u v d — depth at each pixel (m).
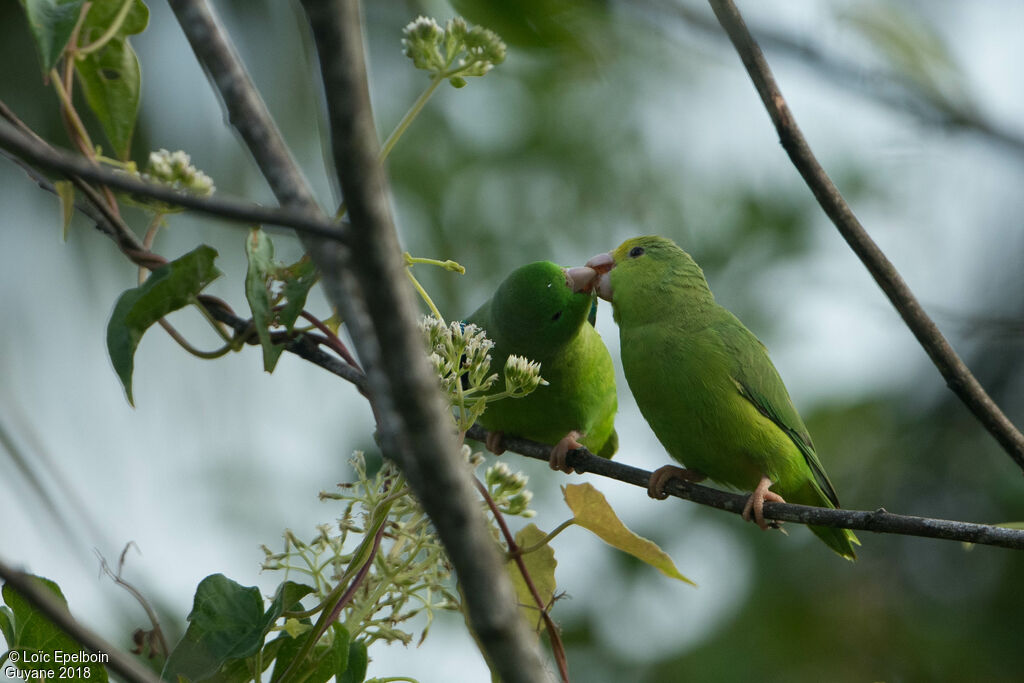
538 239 15.43
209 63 4.25
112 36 6.27
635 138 15.68
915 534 6.01
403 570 5.96
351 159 3.22
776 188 16.09
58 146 11.20
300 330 6.44
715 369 8.84
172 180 6.15
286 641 5.79
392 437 3.65
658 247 9.47
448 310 14.93
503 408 9.08
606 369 9.61
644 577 15.30
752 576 15.45
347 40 3.14
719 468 9.17
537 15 7.01
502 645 3.56
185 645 5.65
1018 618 15.56
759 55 6.06
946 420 16.31
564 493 6.81
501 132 15.51
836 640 15.34
